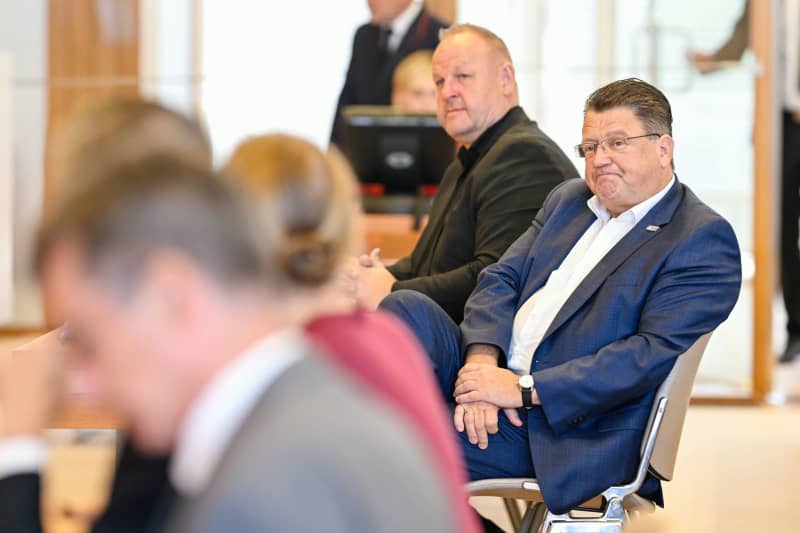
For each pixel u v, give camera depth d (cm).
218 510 162
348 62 1164
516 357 541
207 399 179
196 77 1175
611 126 527
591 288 518
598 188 532
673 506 785
